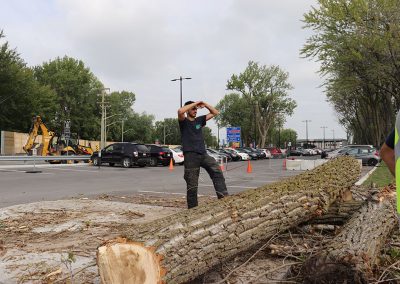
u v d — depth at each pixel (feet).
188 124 20.76
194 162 20.57
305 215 14.90
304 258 13.16
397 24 71.92
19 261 15.40
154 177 58.49
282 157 196.65
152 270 9.80
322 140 397.80
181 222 11.52
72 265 14.78
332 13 75.05
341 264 10.80
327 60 82.48
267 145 335.06
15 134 148.97
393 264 11.96
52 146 100.94
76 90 261.03
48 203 29.37
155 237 10.64
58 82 251.80
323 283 11.09
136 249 9.75
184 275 10.90
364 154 93.56
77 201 30.42
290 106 239.91
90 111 267.39
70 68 267.59
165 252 10.37
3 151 141.49
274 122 258.37
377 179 44.21
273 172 72.59
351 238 12.09
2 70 174.29
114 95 323.16
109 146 91.40
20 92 184.44
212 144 422.41
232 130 140.97
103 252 9.53
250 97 239.50
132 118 365.81
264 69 236.02
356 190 21.43
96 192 38.55
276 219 13.78
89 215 24.67
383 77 80.12
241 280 12.76
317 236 15.67
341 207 16.51
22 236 19.71
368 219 13.26
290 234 14.97
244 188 41.73
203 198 31.65
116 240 10.02
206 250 11.40
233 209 12.73
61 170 72.43
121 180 52.75
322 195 15.39
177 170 78.02
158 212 25.68
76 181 50.57
